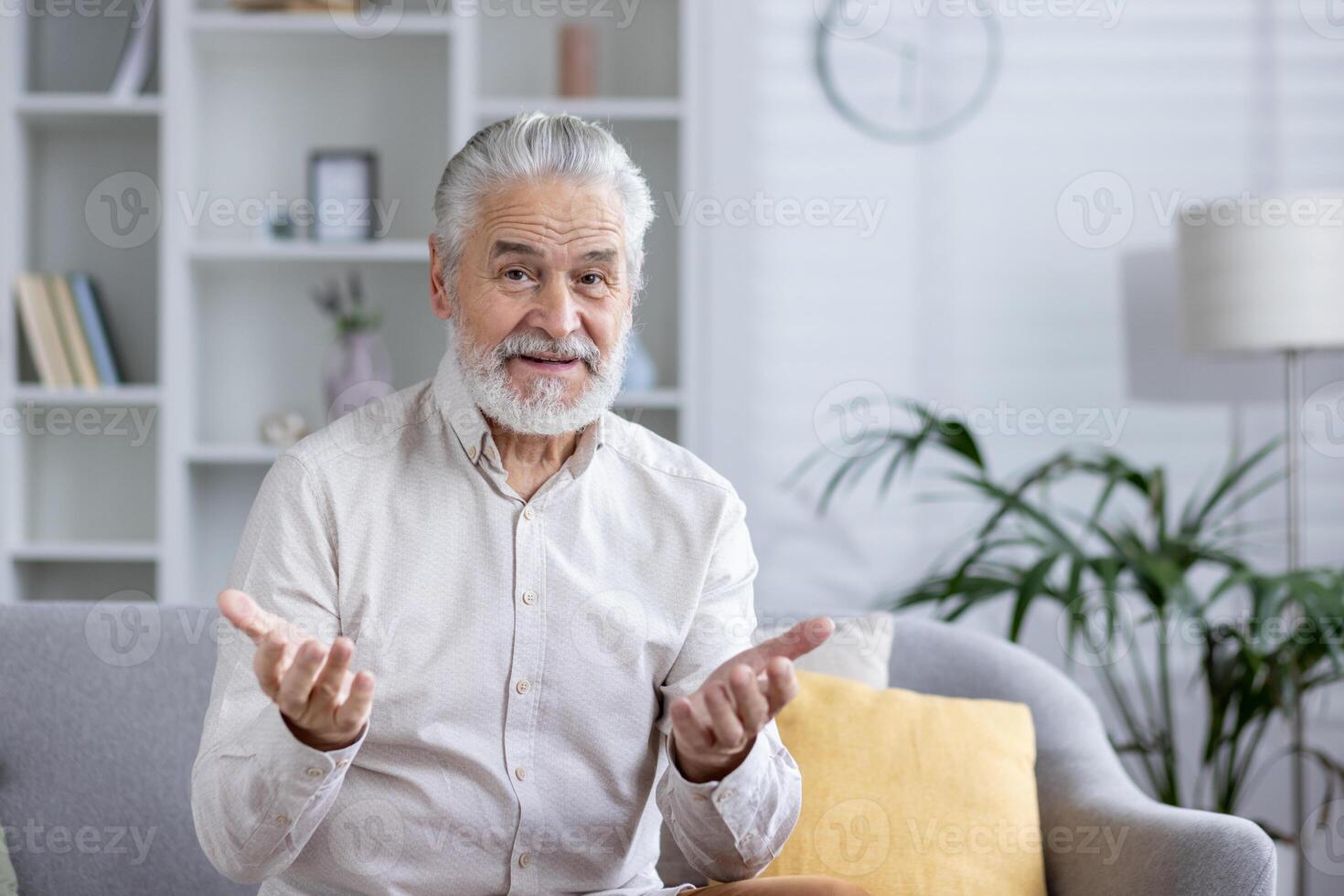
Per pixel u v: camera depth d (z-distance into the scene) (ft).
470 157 4.30
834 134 9.84
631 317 4.49
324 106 9.85
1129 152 9.81
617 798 4.34
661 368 9.99
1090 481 9.69
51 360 9.27
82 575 9.85
